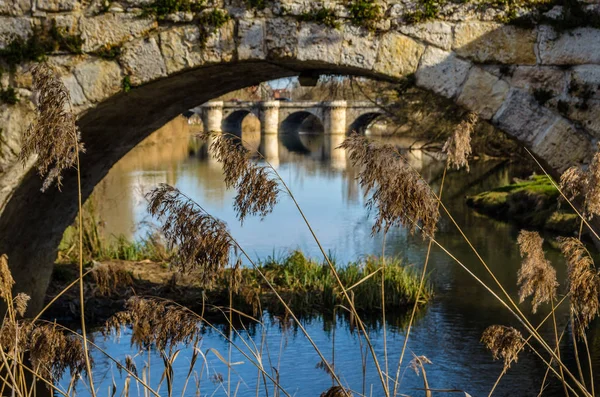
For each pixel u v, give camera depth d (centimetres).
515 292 1221
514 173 2730
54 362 407
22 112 730
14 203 777
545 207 1903
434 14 686
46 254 996
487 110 684
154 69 726
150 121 949
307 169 3225
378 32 698
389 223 395
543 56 669
